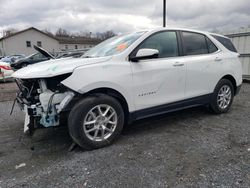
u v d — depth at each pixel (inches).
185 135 138.8
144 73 131.4
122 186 89.8
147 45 135.8
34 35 1905.8
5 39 1823.3
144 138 135.3
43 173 100.1
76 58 143.5
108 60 122.8
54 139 137.2
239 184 89.0
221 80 173.6
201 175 95.7
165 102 142.9
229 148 119.9
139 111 133.6
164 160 108.7
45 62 138.6
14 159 113.5
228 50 180.5
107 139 123.7
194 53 157.9
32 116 118.0
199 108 196.5
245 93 263.3
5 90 333.4
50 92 116.3
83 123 115.1
